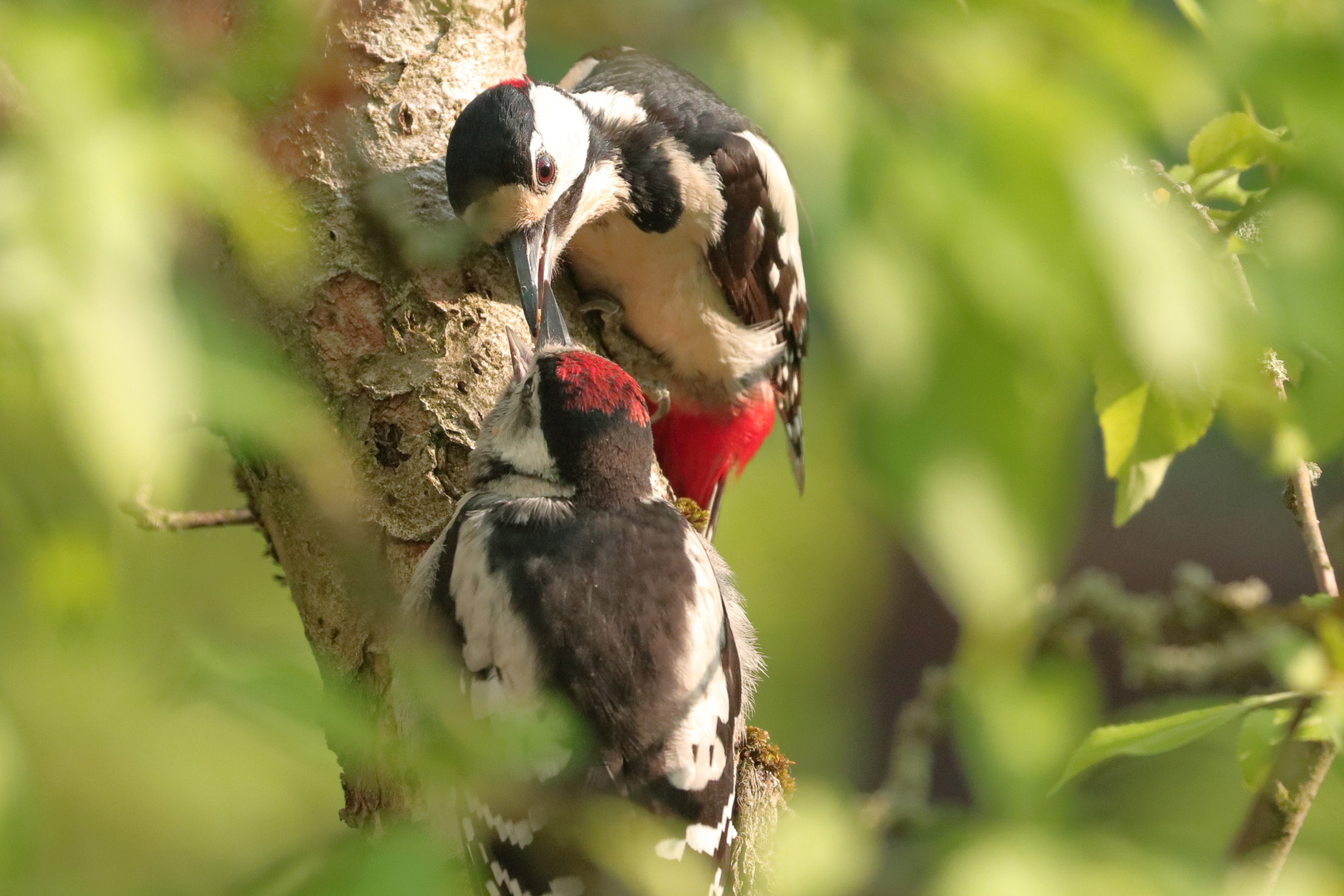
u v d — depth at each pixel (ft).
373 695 19.90
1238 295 11.04
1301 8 10.12
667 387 28.66
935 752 38.37
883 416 8.22
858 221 8.79
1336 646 18.75
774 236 27.86
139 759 15.15
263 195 11.12
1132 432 17.04
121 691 14.64
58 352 7.72
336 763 19.76
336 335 20.86
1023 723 14.60
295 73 10.94
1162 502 58.75
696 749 19.56
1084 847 14.23
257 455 16.52
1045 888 13.60
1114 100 9.71
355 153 21.07
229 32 10.64
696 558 21.07
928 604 54.49
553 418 21.49
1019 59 9.55
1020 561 7.96
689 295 27.14
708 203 26.21
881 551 52.16
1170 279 9.00
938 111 9.30
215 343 9.59
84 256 8.04
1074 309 8.79
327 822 26.99
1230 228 16.47
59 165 8.46
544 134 23.36
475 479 21.39
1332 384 11.50
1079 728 18.26
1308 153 10.39
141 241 8.31
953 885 13.76
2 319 7.75
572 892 18.01
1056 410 8.45
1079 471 8.73
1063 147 9.03
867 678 53.01
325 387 20.84
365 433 20.99
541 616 19.54
